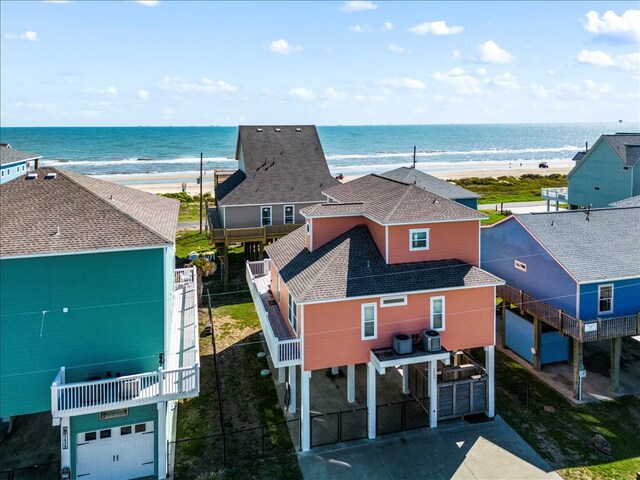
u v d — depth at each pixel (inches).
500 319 1127.0
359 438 695.1
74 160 5556.1
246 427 722.2
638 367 906.7
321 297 664.4
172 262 837.2
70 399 576.4
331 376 884.6
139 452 626.5
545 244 868.0
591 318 804.0
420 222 751.1
